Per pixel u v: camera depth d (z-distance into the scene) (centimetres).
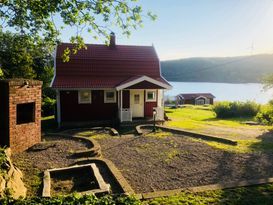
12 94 1031
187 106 4653
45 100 2847
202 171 904
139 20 991
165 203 615
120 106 2105
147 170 924
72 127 2022
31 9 990
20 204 481
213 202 619
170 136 1483
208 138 1414
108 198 524
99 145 1196
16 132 1066
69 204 482
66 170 868
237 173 880
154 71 2458
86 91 2172
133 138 1453
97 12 970
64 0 940
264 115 2223
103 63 2358
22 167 899
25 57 2588
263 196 652
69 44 2409
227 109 2833
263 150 1165
